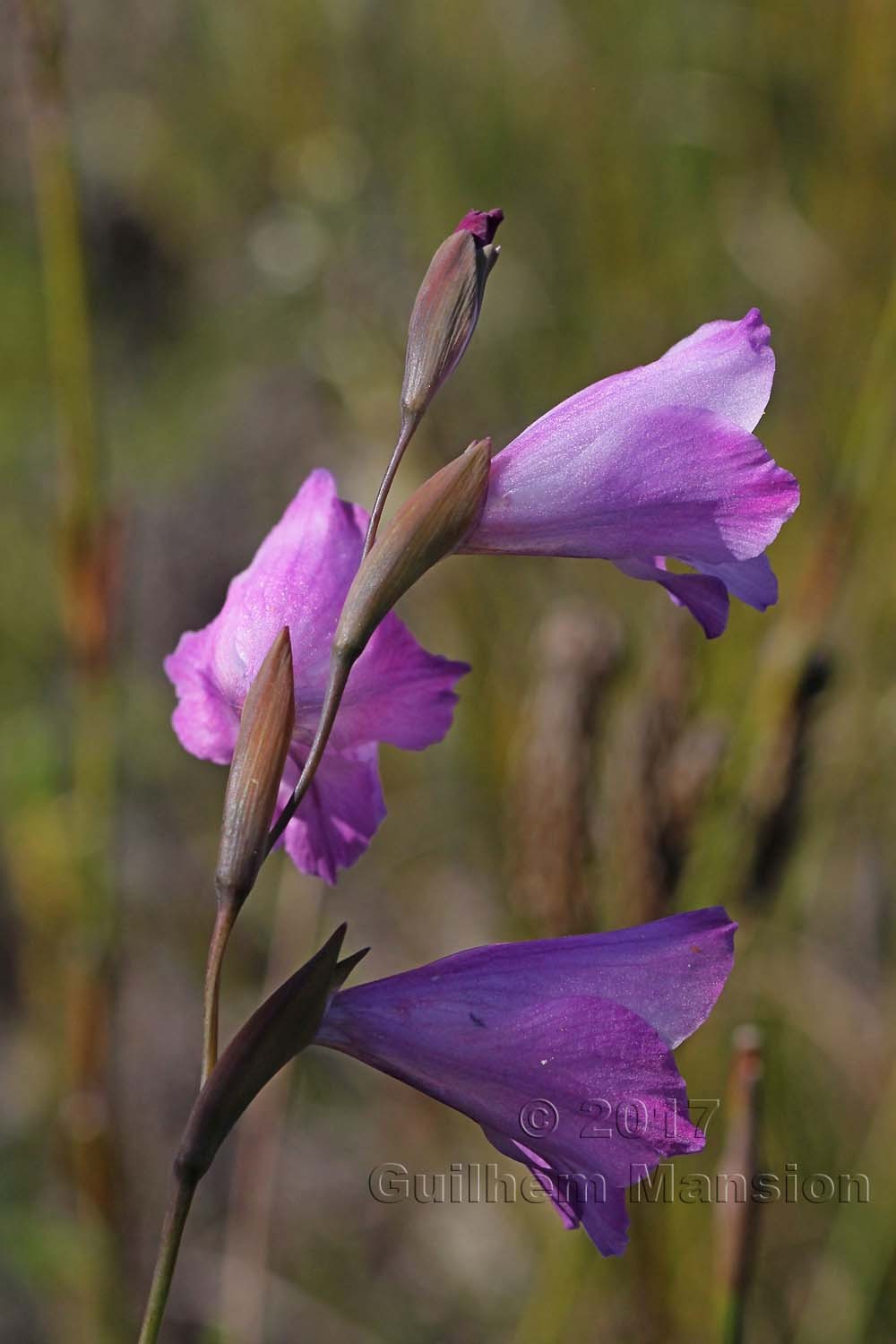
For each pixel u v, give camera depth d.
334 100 0.89
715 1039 0.60
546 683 0.48
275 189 0.96
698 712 0.59
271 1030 0.35
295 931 0.65
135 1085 0.79
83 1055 0.54
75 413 0.52
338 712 0.36
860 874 0.70
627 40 0.82
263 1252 0.58
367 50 0.88
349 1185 0.74
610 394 0.36
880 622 0.65
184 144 0.98
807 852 0.62
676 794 0.47
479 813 0.70
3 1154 0.68
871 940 0.70
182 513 1.00
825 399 0.71
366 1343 0.68
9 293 1.02
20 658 0.88
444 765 0.76
